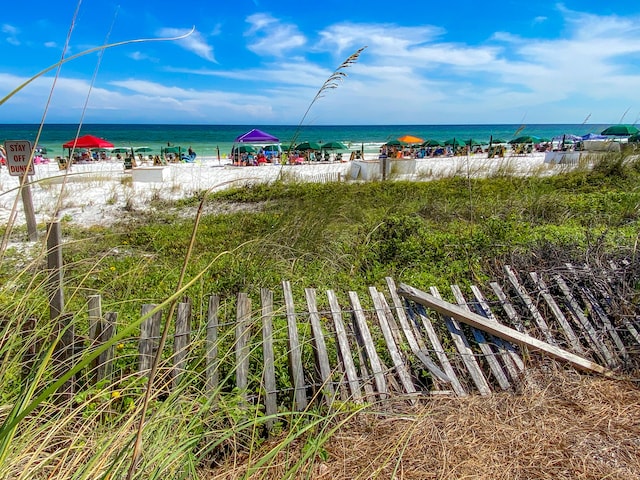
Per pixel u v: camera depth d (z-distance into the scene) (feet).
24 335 6.86
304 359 9.25
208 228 22.29
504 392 8.68
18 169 19.95
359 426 7.66
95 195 35.04
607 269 11.48
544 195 24.36
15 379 5.94
